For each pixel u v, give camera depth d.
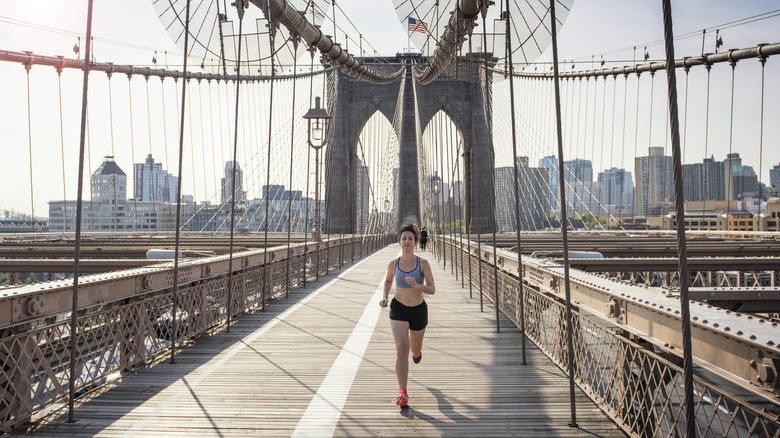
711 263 10.22
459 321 8.56
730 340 2.53
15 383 3.88
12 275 11.16
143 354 5.74
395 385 5.04
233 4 7.46
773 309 4.71
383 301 4.76
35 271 11.04
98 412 4.30
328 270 18.11
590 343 4.63
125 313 5.37
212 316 7.78
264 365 5.79
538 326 6.59
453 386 5.00
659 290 4.06
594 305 4.48
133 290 5.48
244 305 9.22
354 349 6.57
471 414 4.25
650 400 3.38
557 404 4.48
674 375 3.10
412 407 4.42
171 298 6.43
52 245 15.39
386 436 3.80
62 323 4.39
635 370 4.03
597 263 10.36
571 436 3.79
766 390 2.24
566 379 5.22
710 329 2.67
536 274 6.62
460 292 12.53
